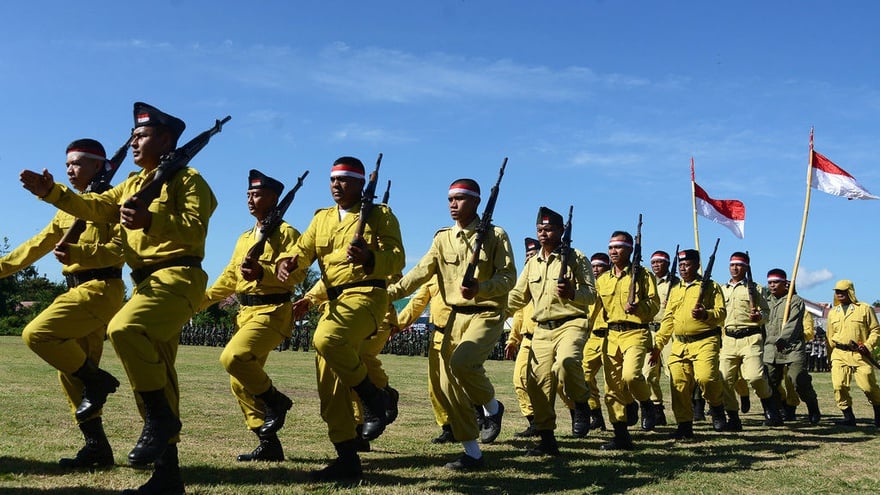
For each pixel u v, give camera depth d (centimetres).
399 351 3712
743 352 1062
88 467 543
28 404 914
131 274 492
